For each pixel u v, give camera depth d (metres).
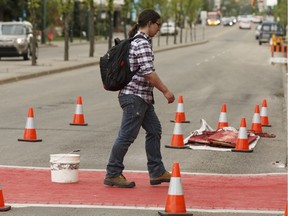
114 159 15.79
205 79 49.53
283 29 120.94
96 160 19.31
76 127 25.59
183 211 13.03
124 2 91.12
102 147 21.39
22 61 64.31
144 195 15.06
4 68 53.59
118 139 15.73
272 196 15.29
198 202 14.52
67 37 66.25
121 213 13.39
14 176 16.88
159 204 14.20
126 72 15.50
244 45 115.56
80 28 139.25
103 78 15.65
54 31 136.50
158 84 15.38
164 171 16.16
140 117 15.69
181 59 74.69
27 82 45.28
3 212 13.27
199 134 22.42
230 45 115.94
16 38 64.56
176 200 13.02
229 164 19.20
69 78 49.00
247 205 14.36
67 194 14.97
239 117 29.52
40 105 32.56
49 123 26.52
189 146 21.61
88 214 13.26
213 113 30.48
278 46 83.25
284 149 21.86
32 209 13.56
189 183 16.58
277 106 34.53
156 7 116.56
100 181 16.48
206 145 21.86
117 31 160.62
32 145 21.58
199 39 143.38
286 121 28.94
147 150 16.11
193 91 40.69
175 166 13.09
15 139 22.64
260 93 40.69
